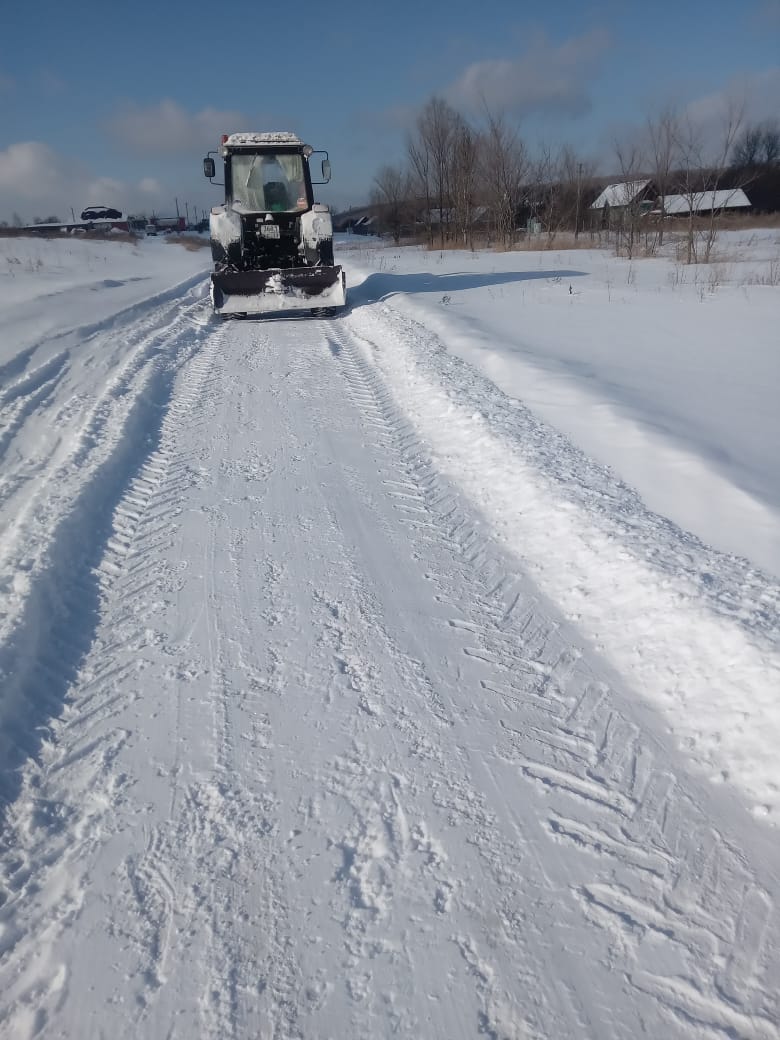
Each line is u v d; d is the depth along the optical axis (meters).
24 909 2.17
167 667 3.21
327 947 2.03
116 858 2.32
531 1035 1.81
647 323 10.05
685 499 4.18
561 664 3.12
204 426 6.31
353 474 5.18
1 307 12.99
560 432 5.45
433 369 7.40
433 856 2.28
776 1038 1.77
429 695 2.98
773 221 42.78
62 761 2.72
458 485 4.89
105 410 6.50
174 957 2.03
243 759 2.69
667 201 25.33
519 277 17.72
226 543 4.25
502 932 2.05
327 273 11.86
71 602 3.69
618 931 2.04
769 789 2.40
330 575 3.88
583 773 2.56
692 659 2.94
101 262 30.12
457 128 37.00
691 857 2.24
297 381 7.68
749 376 6.84
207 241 60.75
